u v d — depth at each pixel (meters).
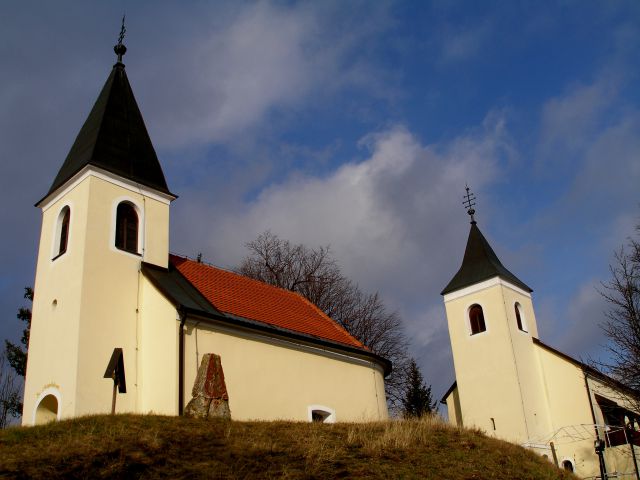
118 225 19.98
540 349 32.59
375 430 17.00
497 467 15.52
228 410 15.46
